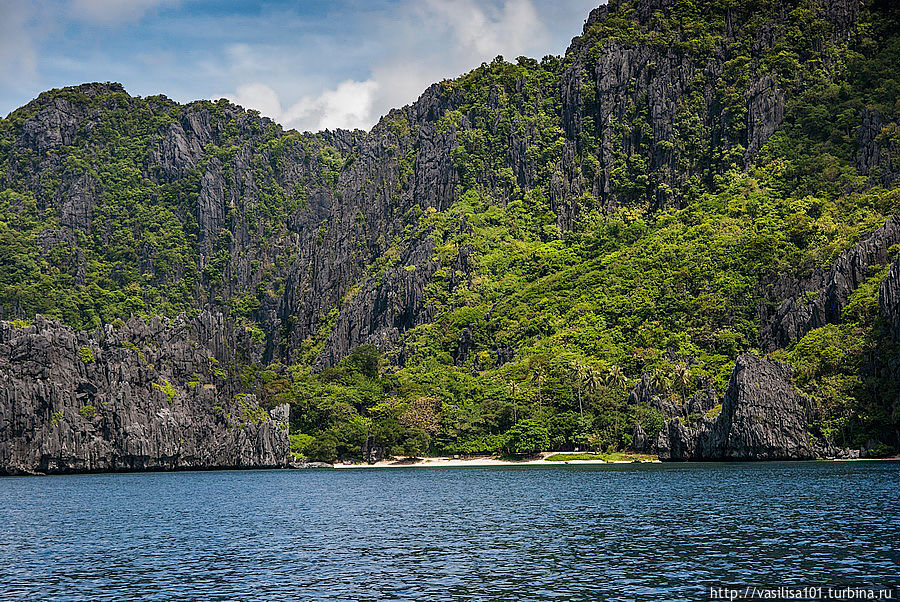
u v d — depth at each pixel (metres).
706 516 99.25
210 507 123.88
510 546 82.38
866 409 197.50
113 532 97.06
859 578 65.12
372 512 112.88
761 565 70.25
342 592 64.94
